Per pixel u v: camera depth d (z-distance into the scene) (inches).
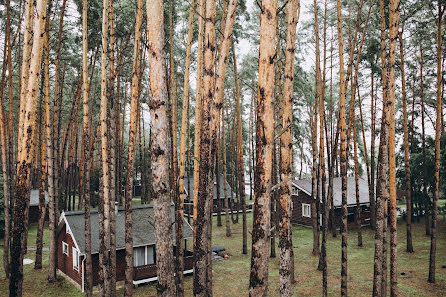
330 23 650.8
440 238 809.5
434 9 566.3
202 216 309.1
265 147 196.1
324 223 616.7
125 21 520.4
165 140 217.6
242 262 694.5
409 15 553.0
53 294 525.7
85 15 402.6
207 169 309.4
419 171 911.7
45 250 769.6
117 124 833.5
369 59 592.7
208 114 311.0
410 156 935.7
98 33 552.4
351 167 1333.7
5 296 502.0
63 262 619.8
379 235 398.0
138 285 577.9
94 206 1203.2
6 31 601.9
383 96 418.6
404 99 733.3
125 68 799.7
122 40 637.3
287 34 312.3
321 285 546.3
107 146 405.4
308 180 1158.3
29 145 269.9
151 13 214.2
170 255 218.4
